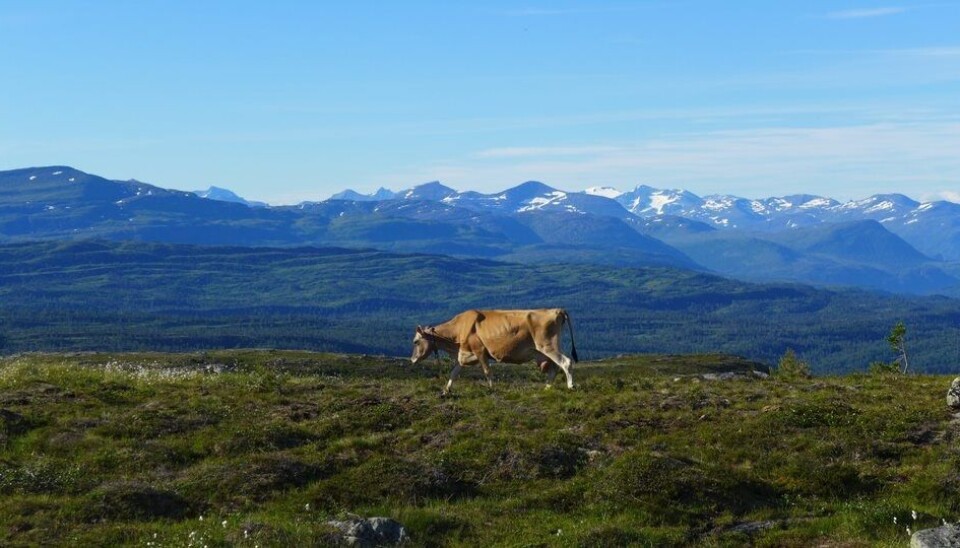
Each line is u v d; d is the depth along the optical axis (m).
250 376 32.50
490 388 30.11
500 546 18.64
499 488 22.00
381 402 27.92
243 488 21.56
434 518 19.81
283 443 24.88
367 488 21.66
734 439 23.98
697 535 19.31
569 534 18.77
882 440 23.59
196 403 27.59
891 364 46.28
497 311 30.38
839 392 28.25
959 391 25.36
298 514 20.41
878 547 17.73
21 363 36.31
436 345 30.95
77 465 22.70
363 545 18.36
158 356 96.56
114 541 18.38
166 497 20.88
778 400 26.89
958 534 16.95
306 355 101.56
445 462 22.80
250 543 18.12
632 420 25.48
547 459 22.94
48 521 19.27
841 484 21.45
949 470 21.52
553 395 28.25
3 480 21.45
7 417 25.36
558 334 29.64
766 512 20.36
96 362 87.38
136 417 25.89
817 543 18.48
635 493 20.81
